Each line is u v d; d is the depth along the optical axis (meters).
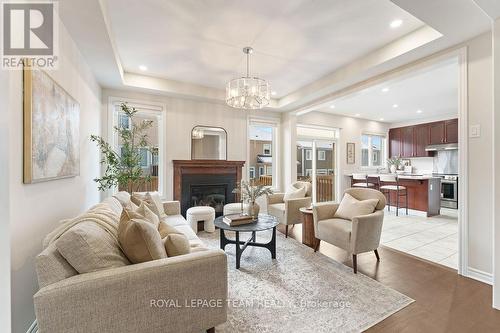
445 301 1.99
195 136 4.80
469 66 2.43
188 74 3.91
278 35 2.72
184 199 4.62
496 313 1.83
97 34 2.33
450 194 5.91
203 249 1.89
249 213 3.09
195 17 2.39
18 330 1.41
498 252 1.91
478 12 2.02
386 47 2.93
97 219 1.54
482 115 2.34
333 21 2.45
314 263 2.74
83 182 2.84
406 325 1.70
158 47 3.00
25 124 1.47
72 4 1.88
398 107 5.79
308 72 3.78
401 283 2.29
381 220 2.73
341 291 2.14
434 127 6.66
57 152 1.93
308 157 6.40
